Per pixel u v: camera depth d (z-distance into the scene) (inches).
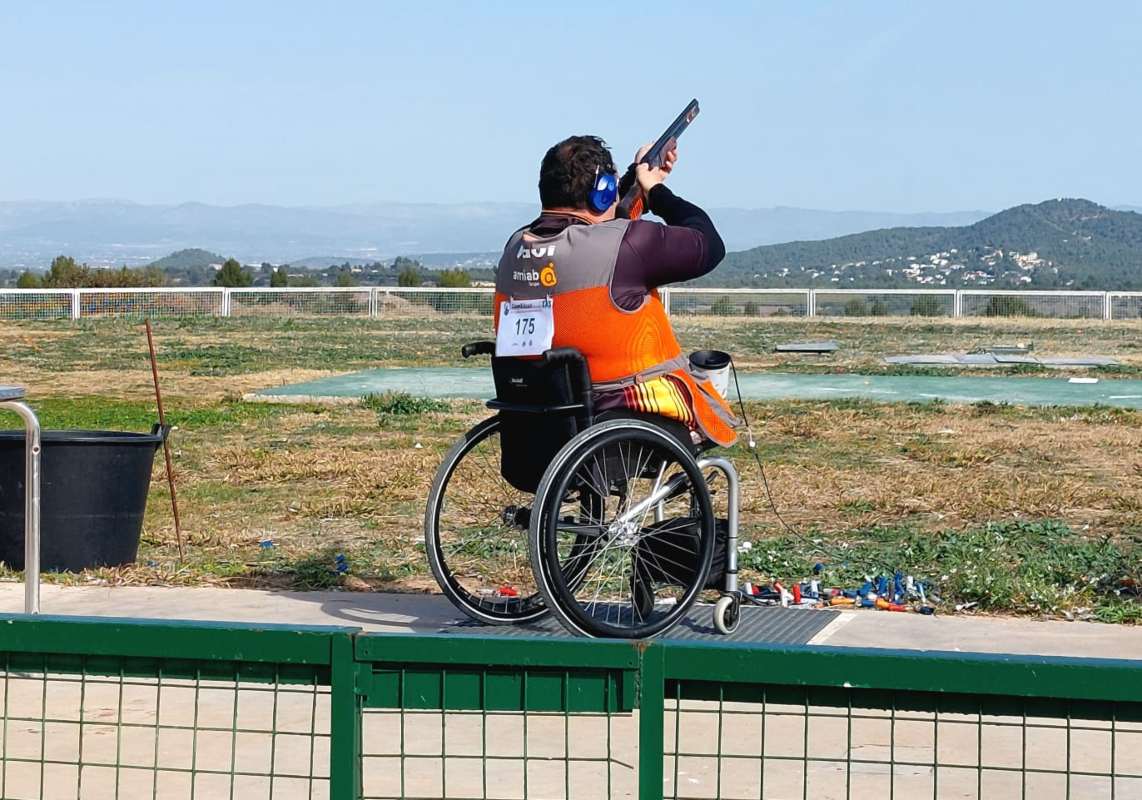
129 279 2231.8
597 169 256.2
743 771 194.4
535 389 253.4
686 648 115.3
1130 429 641.0
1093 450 567.2
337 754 119.3
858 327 1533.0
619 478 252.1
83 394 834.8
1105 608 294.2
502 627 271.3
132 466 339.3
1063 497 439.5
